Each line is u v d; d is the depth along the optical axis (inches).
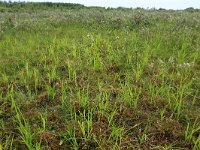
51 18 630.5
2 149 140.6
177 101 173.9
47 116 169.3
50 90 195.6
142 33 397.7
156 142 147.3
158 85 209.5
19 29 490.3
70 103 177.8
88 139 143.8
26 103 185.6
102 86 210.2
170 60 256.4
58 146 143.6
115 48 315.9
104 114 165.6
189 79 217.9
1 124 163.0
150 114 170.6
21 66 264.4
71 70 233.9
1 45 341.4
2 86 215.8
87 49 287.0
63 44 331.9
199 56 275.9
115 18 530.3
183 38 328.2
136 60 259.6
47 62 270.4
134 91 195.3
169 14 706.8
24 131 147.0
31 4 1444.4
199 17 593.9
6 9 1062.4
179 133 152.3
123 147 140.3
